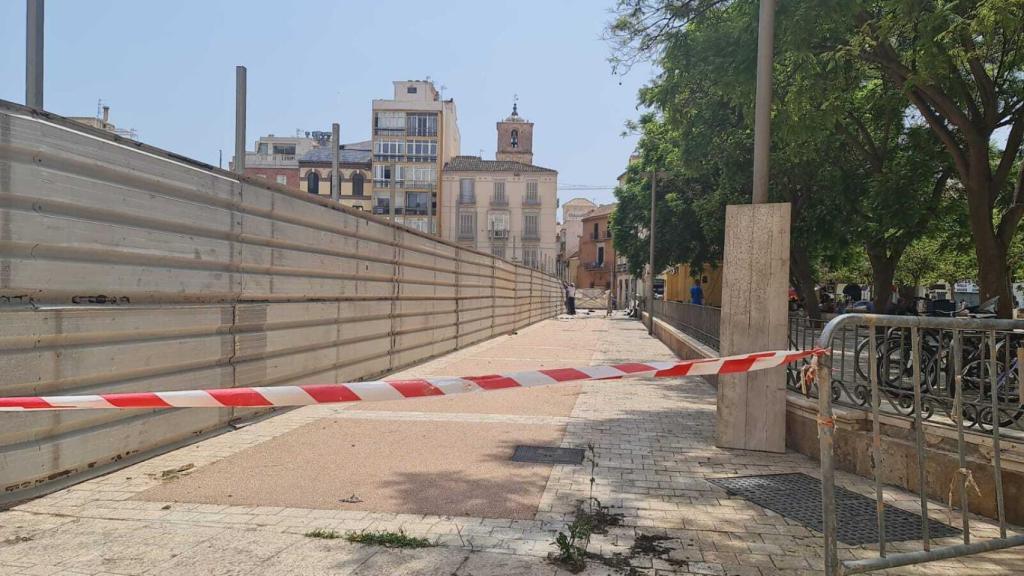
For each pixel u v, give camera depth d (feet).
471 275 62.54
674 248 94.73
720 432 21.57
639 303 134.41
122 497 15.51
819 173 52.37
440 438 22.29
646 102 41.65
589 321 125.49
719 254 94.38
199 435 21.45
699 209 77.66
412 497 15.79
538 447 21.22
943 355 16.24
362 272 34.35
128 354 17.79
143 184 18.34
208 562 11.82
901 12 26.22
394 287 39.88
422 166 216.95
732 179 49.47
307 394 10.48
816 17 27.14
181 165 19.85
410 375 38.88
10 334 14.35
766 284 21.08
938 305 46.39
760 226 21.16
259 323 24.34
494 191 222.28
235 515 14.34
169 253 19.38
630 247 114.01
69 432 16.35
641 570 11.86
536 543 12.96
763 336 21.08
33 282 14.94
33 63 15.94
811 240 64.34
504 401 30.12
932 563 12.59
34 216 14.97
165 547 12.49
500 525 13.93
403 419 25.45
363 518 14.23
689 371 11.68
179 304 19.97
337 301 31.32
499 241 222.28
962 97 34.42
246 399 10.37
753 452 21.06
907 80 30.60
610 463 19.39
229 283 22.33
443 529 13.64
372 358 36.32
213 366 21.80
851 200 52.03
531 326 103.24
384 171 216.54
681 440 22.61
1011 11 22.79
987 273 34.45
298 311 27.27
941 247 58.95
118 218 17.49
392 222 38.88
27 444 15.17
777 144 41.86
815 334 20.40
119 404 10.46
